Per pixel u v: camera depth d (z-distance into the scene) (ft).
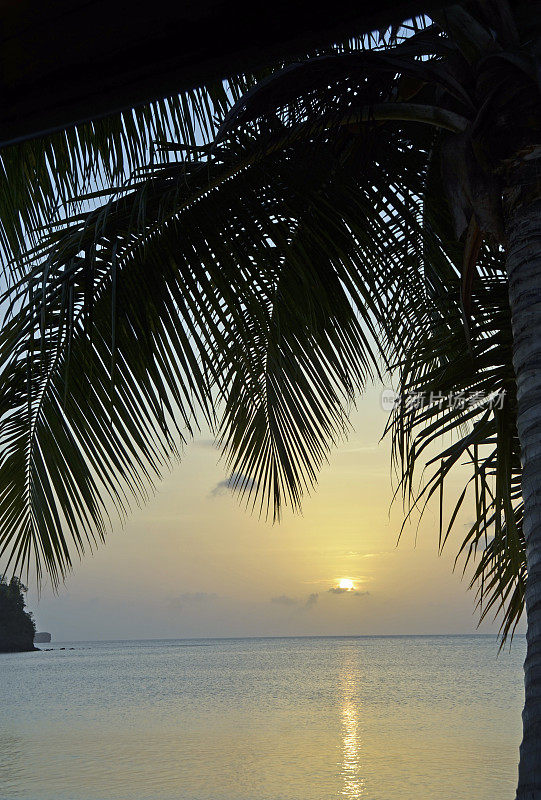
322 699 132.26
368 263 12.49
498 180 8.47
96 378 12.62
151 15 1.58
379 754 71.97
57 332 11.44
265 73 13.55
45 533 13.44
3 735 89.97
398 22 1.81
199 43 1.66
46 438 13.16
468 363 11.22
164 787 59.21
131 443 12.75
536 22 8.02
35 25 1.53
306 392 14.99
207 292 12.09
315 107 10.22
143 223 10.93
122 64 1.65
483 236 9.17
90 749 78.13
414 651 433.89
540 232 8.16
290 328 14.01
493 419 11.01
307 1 1.65
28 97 1.67
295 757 71.72
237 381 15.53
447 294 13.00
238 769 66.18
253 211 11.77
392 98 10.08
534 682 7.11
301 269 12.09
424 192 12.39
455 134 8.92
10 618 435.53
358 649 503.61
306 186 11.71
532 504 7.61
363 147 11.55
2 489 13.38
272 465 16.20
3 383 12.34
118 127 13.56
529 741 6.84
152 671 245.04
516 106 8.26
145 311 12.13
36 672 248.32
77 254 11.75
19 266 12.00
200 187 11.68
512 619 12.35
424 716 102.27
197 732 90.63
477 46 8.30
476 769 63.52
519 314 8.17
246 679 194.59
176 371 12.25
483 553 12.27
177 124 13.61
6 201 13.93
